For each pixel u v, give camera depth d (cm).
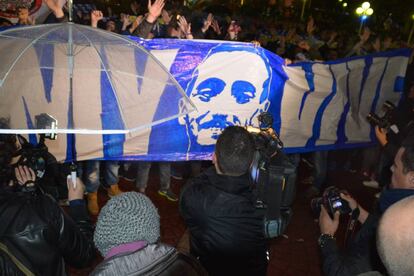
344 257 203
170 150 461
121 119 225
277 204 226
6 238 177
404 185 212
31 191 188
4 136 206
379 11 1994
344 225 490
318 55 816
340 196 229
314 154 561
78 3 852
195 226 218
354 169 682
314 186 567
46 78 271
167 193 512
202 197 213
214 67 455
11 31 233
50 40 230
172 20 612
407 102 475
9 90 234
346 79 537
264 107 492
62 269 194
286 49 848
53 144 399
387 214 126
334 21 1916
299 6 1920
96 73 260
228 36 670
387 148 393
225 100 469
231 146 213
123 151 438
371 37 1360
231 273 215
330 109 538
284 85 499
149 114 233
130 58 245
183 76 445
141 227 146
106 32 248
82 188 224
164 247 148
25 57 231
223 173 216
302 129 530
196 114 461
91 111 276
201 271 151
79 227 211
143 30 462
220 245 211
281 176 227
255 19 1494
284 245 446
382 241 123
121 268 137
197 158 475
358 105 557
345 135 561
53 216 185
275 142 249
